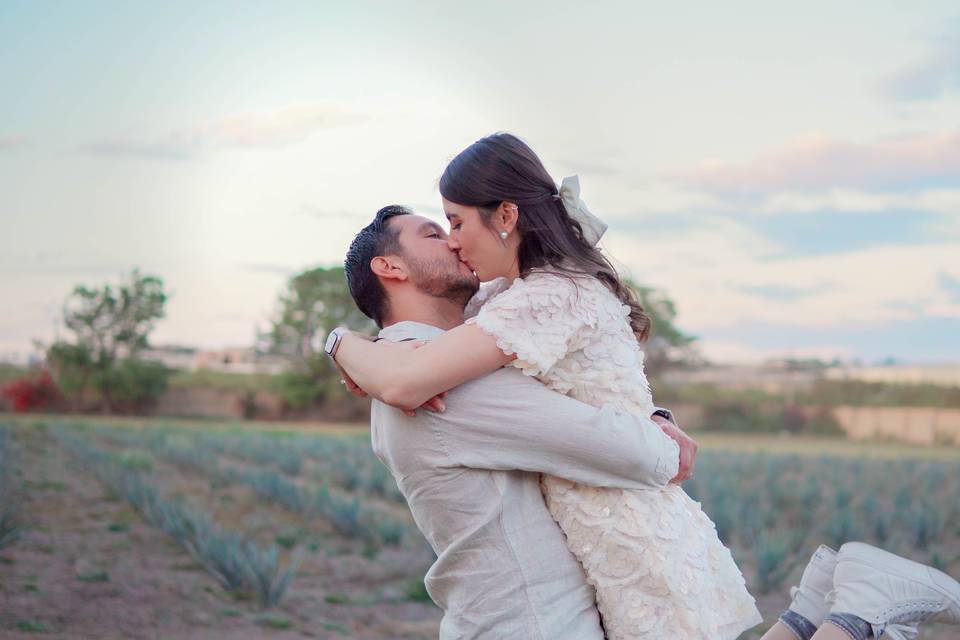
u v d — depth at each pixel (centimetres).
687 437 222
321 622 677
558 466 206
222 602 707
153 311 5925
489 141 219
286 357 6041
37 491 1238
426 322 224
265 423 5494
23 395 5647
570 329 209
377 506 1366
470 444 210
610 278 222
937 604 230
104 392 5747
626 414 209
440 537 217
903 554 1012
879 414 5872
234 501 1302
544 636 204
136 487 1149
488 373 211
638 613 205
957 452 3897
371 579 858
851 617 227
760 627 674
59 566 776
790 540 1011
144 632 603
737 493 1427
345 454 2198
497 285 238
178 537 905
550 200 218
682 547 208
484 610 208
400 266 223
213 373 6109
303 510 1195
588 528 208
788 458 2422
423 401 207
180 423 4856
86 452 1819
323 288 5988
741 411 6306
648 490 209
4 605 632
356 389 228
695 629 205
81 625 605
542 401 206
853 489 1641
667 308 6662
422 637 656
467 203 216
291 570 732
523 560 207
